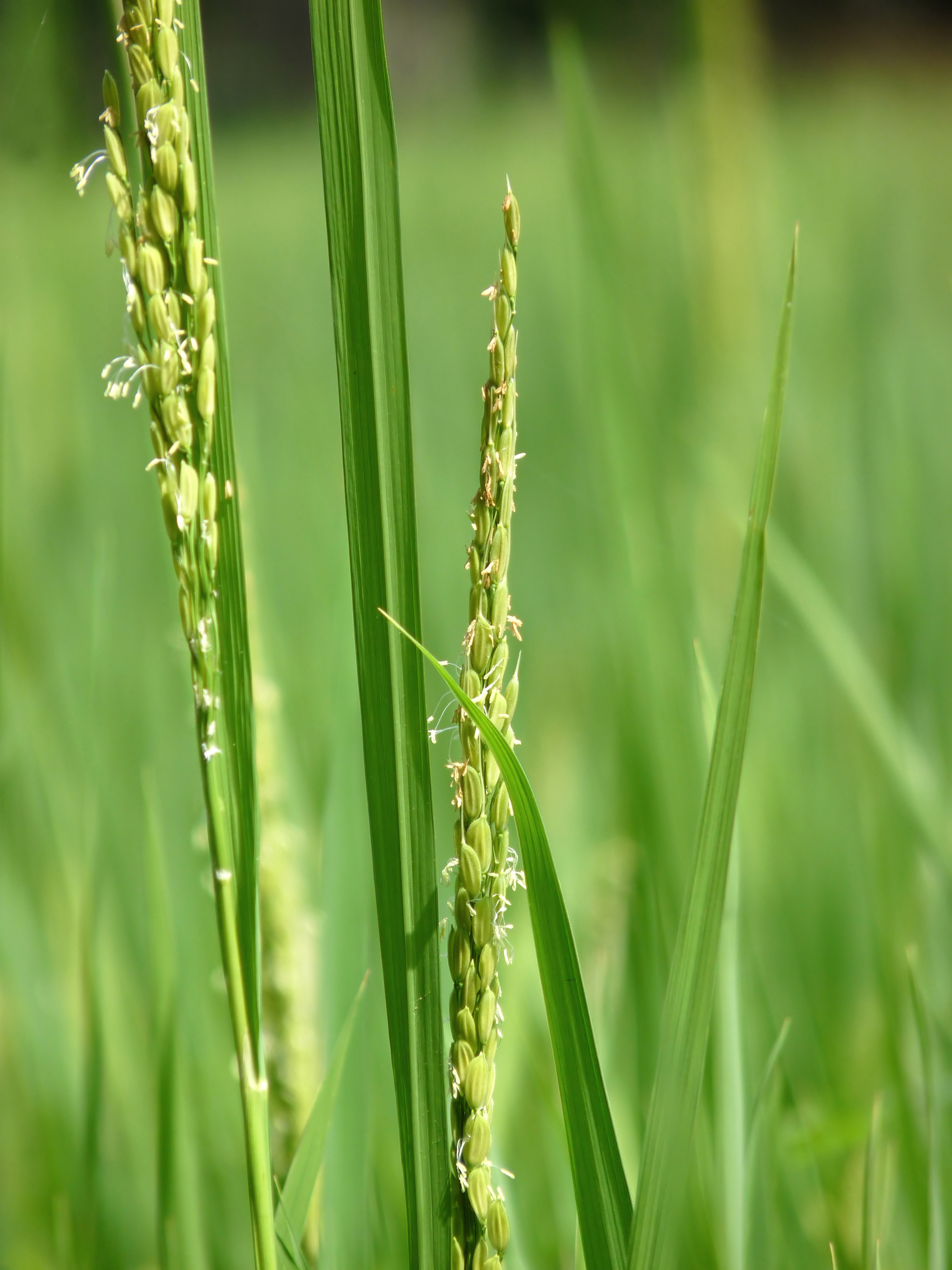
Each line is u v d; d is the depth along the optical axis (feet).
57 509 5.41
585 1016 2.31
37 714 3.77
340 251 2.29
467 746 2.26
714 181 4.47
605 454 3.27
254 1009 2.31
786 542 3.47
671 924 3.13
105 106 2.23
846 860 4.31
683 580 3.39
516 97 31.55
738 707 2.29
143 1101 3.32
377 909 2.33
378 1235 2.74
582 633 5.77
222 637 2.30
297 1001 2.66
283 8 29.53
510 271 2.22
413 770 2.32
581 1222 2.33
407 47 38.04
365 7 2.27
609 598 4.52
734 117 4.45
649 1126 2.31
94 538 5.28
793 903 4.16
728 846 2.30
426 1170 2.33
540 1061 2.95
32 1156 3.41
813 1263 2.78
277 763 2.70
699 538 4.15
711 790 2.30
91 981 2.81
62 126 3.90
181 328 2.26
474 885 2.27
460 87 35.76
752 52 4.49
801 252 8.62
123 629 5.09
